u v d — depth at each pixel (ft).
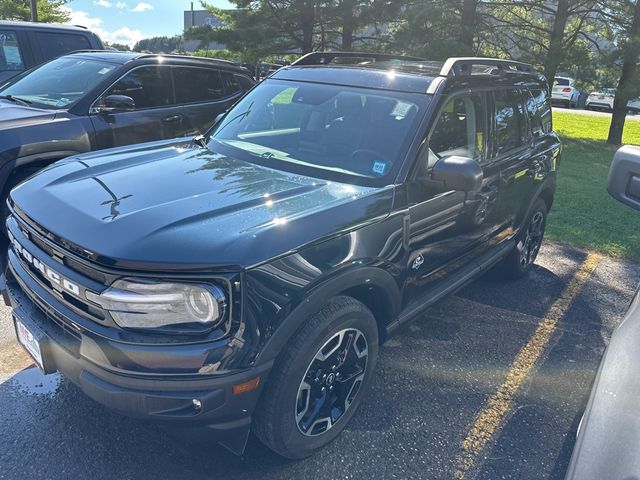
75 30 26.78
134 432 9.36
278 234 7.61
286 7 58.29
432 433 9.86
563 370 12.15
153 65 18.95
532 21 52.49
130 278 6.95
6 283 9.45
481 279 17.06
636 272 18.31
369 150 10.28
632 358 5.39
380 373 11.53
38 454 8.77
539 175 15.39
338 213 8.48
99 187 8.86
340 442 9.44
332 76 12.30
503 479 8.94
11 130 14.85
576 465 4.80
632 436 4.54
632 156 6.20
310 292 7.80
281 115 11.81
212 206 8.16
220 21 64.85
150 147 11.55
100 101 17.20
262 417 8.05
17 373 10.80
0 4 69.31
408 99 10.91
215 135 12.33
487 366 12.12
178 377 7.00
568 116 79.56
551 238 21.17
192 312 7.00
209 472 8.63
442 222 10.81
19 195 9.16
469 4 47.09
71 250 7.44
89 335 7.27
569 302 15.69
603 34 49.08
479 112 12.33
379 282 9.12
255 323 7.21
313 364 8.44
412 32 47.65
